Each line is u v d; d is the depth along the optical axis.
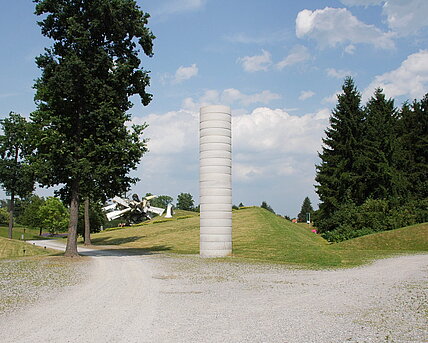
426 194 50.09
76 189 27.98
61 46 27.89
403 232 37.09
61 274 18.45
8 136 56.16
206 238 27.62
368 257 27.44
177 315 9.77
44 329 8.47
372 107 56.41
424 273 18.83
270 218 57.94
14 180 57.31
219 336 7.88
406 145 54.28
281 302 11.53
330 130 52.41
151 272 19.14
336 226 47.12
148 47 29.88
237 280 16.39
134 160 28.50
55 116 26.09
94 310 10.38
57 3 26.88
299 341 7.54
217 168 27.64
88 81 26.55
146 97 30.58
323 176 50.12
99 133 27.17
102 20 27.23
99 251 36.62
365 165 48.16
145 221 77.38
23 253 42.00
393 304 11.25
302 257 26.30
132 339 7.68
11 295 12.76
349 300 11.88
